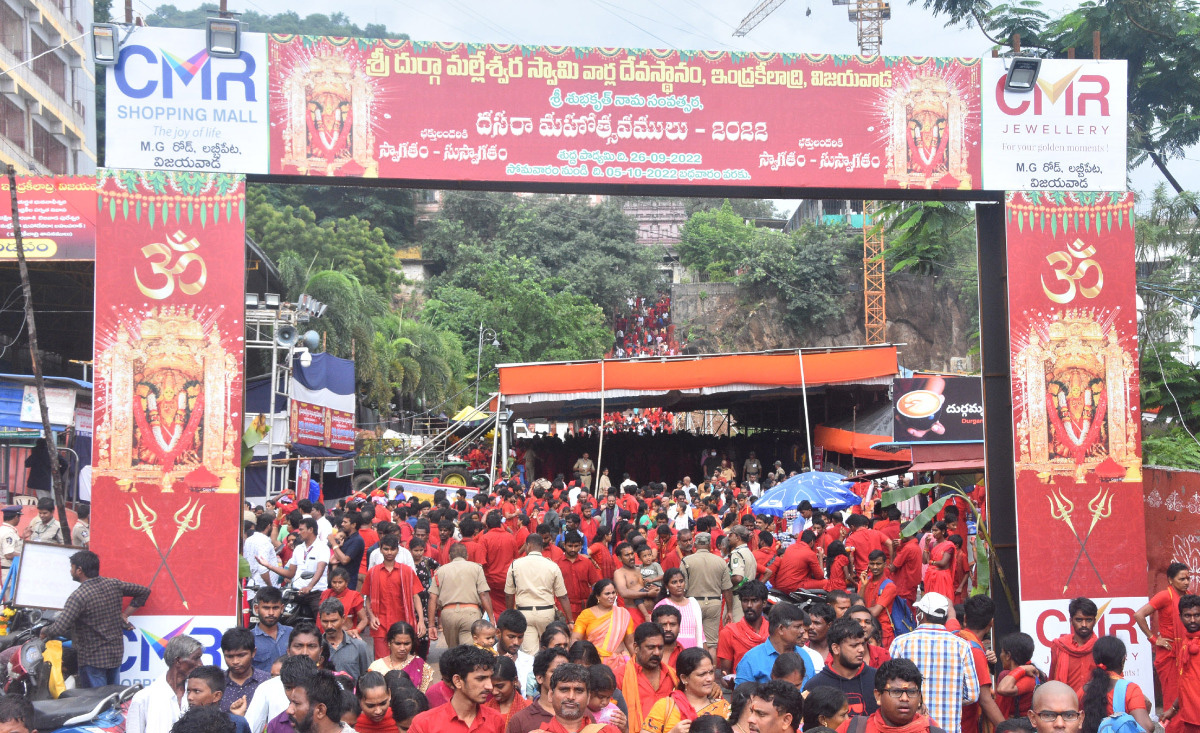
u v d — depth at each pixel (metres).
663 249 70.75
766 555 11.29
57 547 8.62
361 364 30.62
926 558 11.55
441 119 9.38
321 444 22.88
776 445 30.88
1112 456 9.92
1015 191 9.97
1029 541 9.82
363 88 9.30
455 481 26.45
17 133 31.56
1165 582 10.32
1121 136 10.09
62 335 24.53
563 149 9.49
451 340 43.66
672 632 6.48
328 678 5.04
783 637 6.38
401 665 6.88
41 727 6.00
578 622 7.84
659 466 31.11
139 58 9.03
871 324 57.31
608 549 12.33
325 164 9.21
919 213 13.20
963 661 6.00
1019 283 9.96
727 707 5.79
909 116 9.87
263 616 6.94
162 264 8.99
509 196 65.75
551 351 48.28
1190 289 17.42
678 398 28.08
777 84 9.75
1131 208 10.05
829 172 9.74
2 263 17.38
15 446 16.86
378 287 43.84
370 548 10.52
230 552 8.85
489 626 6.68
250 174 9.14
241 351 9.02
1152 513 10.57
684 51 9.66
